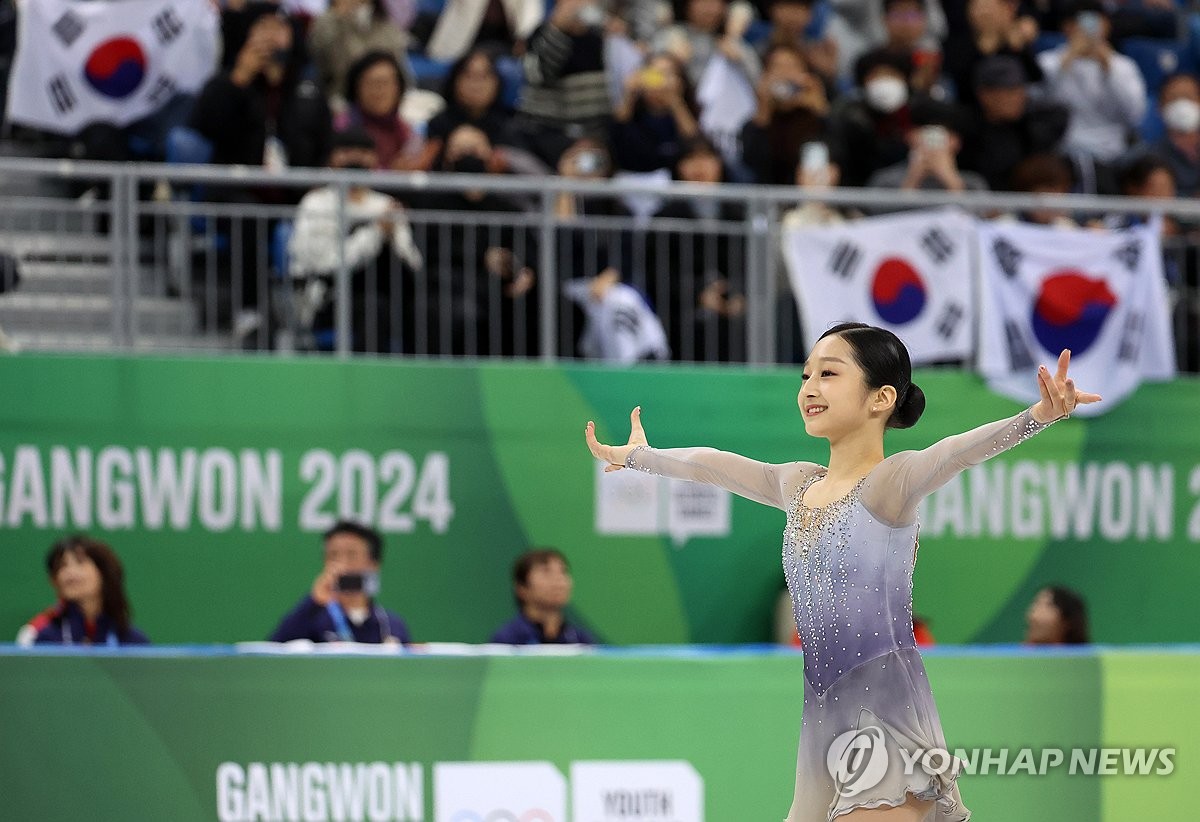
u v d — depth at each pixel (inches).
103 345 1349.7
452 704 879.1
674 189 1349.7
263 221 1323.8
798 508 641.0
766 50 1665.8
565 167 1448.1
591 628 1349.7
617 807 885.8
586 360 1384.1
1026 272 1392.7
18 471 1262.3
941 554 1405.0
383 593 1309.1
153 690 857.5
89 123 1416.1
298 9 1647.4
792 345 1401.3
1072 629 1264.8
